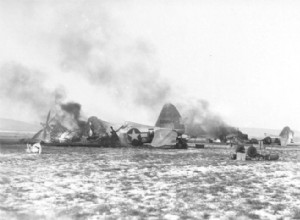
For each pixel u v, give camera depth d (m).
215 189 9.98
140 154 23.16
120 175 12.95
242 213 7.25
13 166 15.48
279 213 7.29
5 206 7.75
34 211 7.30
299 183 11.22
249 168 15.66
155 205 7.94
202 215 7.06
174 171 14.34
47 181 11.27
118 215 7.02
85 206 7.79
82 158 19.69
